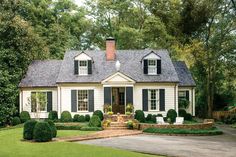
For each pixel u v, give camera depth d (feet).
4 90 124.67
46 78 134.31
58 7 190.29
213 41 161.27
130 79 124.77
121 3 179.52
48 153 64.69
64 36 183.11
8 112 124.57
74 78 127.44
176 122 114.32
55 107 130.62
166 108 127.44
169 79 127.44
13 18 138.62
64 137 87.81
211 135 98.94
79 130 106.63
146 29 177.06
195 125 104.47
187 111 141.90
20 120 125.70
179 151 69.26
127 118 116.47
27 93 131.75
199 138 91.30
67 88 127.24
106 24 187.52
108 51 135.23
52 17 183.42
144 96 127.03
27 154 63.87
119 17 185.68
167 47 177.17
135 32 171.83
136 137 92.22
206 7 136.98
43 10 180.34
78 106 127.24
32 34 144.46
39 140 79.15
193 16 144.05
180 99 140.97
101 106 126.52
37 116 129.59
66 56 135.64
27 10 175.11
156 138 90.22
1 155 63.10
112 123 110.73
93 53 136.98
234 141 85.25
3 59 132.36
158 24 174.60
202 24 151.12
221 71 166.40
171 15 175.73
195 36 164.76
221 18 155.53
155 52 137.08
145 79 127.24
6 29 134.82
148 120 122.42
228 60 161.89
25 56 139.03
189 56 168.55
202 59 164.45
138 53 137.49
